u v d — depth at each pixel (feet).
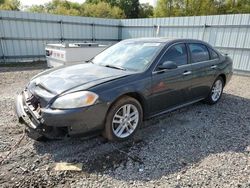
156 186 7.56
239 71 30.94
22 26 37.19
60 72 10.98
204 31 33.47
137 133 11.35
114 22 46.96
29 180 7.64
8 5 101.14
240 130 12.07
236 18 29.76
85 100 8.68
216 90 16.34
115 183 7.68
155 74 11.04
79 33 43.55
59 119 8.45
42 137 9.75
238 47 30.32
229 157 9.39
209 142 10.64
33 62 38.86
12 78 25.45
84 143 10.13
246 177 8.13
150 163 8.84
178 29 36.65
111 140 10.09
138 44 13.10
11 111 13.79
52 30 40.42
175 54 12.49
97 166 8.55
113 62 12.24
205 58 14.67
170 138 10.91
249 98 18.58
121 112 10.16
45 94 9.02
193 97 13.98
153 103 11.23
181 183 7.73
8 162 8.57
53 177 7.84
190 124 12.66
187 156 9.39
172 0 105.29
